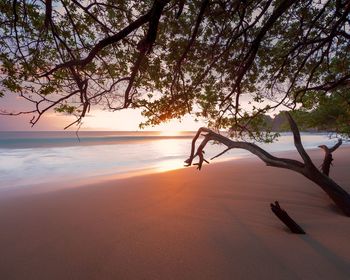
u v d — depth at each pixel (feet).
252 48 12.21
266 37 19.88
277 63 22.02
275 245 15.12
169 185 35.17
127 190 33.37
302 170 20.26
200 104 23.71
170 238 16.94
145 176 44.73
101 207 25.63
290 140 182.80
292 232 16.81
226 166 54.39
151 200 27.37
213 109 24.30
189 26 17.98
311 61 22.53
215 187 31.86
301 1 16.60
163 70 19.90
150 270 13.24
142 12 15.60
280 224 18.72
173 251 15.08
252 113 23.63
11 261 15.06
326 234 16.25
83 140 216.33
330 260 13.12
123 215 22.57
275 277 12.01
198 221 20.01
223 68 19.98
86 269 13.80
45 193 34.17
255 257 13.87
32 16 13.61
